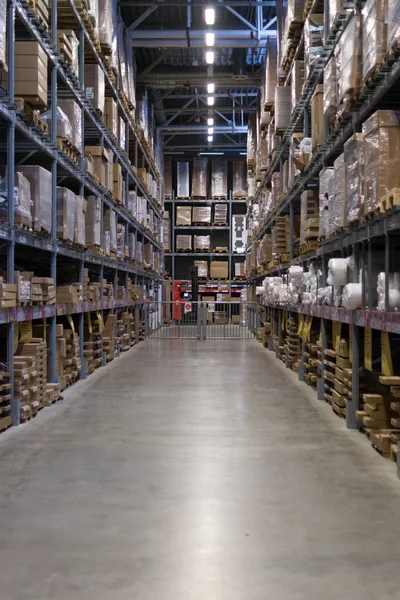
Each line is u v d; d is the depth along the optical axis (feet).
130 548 8.57
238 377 27.30
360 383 17.19
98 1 29.01
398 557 8.30
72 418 18.06
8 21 16.79
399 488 11.37
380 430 14.47
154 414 18.67
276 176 35.96
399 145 13.70
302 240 25.35
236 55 49.52
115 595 7.21
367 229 15.10
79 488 11.34
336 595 7.23
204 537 8.98
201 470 12.57
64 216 22.30
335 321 19.06
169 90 55.77
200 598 7.14
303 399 21.49
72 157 24.13
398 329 11.91
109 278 43.42
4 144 21.61
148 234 53.01
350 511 10.11
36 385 18.74
